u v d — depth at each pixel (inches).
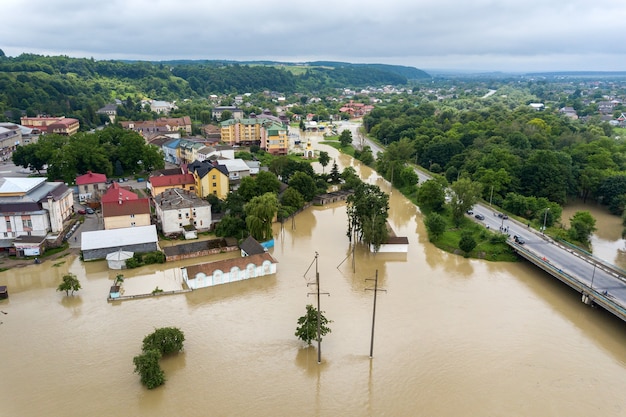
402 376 2878.9
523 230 5516.7
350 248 5093.5
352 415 2556.6
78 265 4439.0
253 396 2679.6
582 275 4106.8
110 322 3425.2
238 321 3469.5
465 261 4800.7
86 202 6122.1
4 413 2511.1
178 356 3026.6
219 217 5654.5
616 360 3093.0
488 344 3230.8
